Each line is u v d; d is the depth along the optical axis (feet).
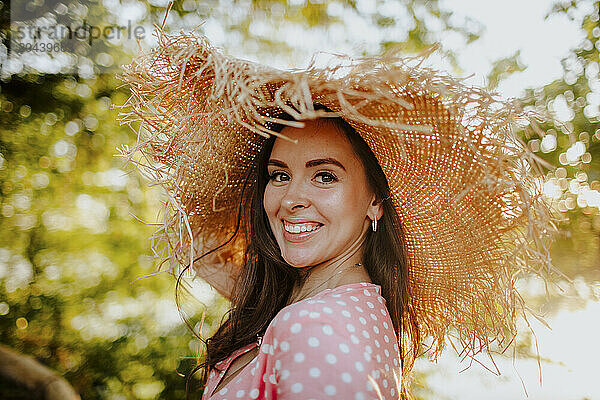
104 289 14.12
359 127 4.82
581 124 10.23
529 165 4.15
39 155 12.80
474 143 4.21
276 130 5.55
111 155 13.57
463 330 5.52
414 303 5.80
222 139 5.60
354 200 4.91
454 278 5.41
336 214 4.81
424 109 4.20
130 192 14.32
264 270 5.91
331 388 3.58
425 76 3.88
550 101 10.45
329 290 4.45
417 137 4.60
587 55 10.52
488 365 11.24
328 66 3.73
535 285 8.70
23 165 12.79
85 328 13.76
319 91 3.87
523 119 4.17
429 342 6.96
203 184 5.91
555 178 9.82
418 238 5.50
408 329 5.69
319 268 5.16
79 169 13.51
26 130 12.25
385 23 12.48
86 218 14.46
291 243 4.92
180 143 5.26
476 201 4.76
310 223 4.88
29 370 3.33
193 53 4.45
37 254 13.74
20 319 13.26
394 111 4.29
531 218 4.00
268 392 3.96
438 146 4.59
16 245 13.62
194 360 12.35
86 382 12.55
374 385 3.69
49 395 3.24
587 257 9.73
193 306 12.50
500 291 4.98
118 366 12.66
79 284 14.12
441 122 4.26
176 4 11.82
